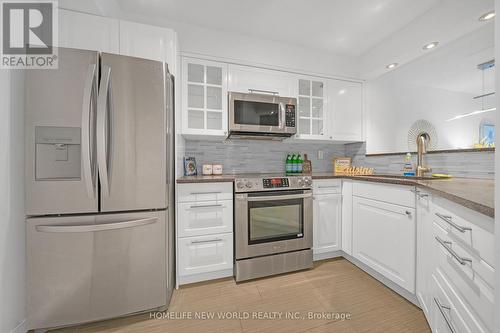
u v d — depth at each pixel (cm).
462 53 176
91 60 125
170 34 167
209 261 176
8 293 112
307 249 200
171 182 162
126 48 157
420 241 133
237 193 179
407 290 146
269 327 127
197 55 202
